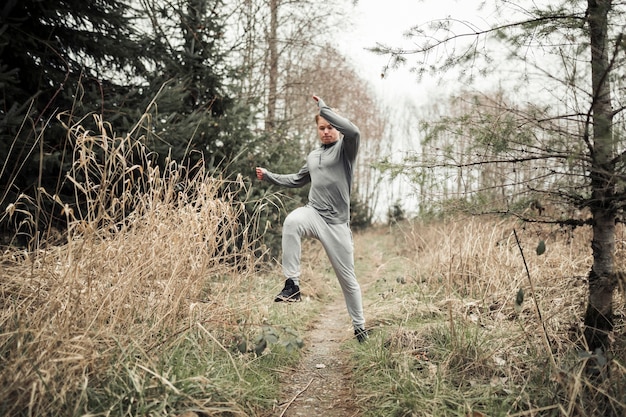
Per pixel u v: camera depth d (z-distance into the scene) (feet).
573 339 7.45
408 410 6.32
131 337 6.57
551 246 13.37
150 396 5.91
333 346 10.74
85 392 5.37
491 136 6.54
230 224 9.27
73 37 15.79
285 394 7.70
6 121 10.98
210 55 19.43
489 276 12.92
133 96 16.44
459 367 7.59
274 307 12.44
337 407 7.21
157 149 14.28
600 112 5.95
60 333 5.93
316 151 10.33
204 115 17.19
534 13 6.25
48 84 15.21
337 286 19.94
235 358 8.09
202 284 8.69
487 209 7.25
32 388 5.10
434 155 7.32
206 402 6.13
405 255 27.30
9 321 6.52
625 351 6.67
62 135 13.35
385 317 11.87
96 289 7.22
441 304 12.07
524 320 9.56
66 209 6.97
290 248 9.29
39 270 7.51
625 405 5.31
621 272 6.37
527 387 6.49
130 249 8.05
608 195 6.31
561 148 6.13
